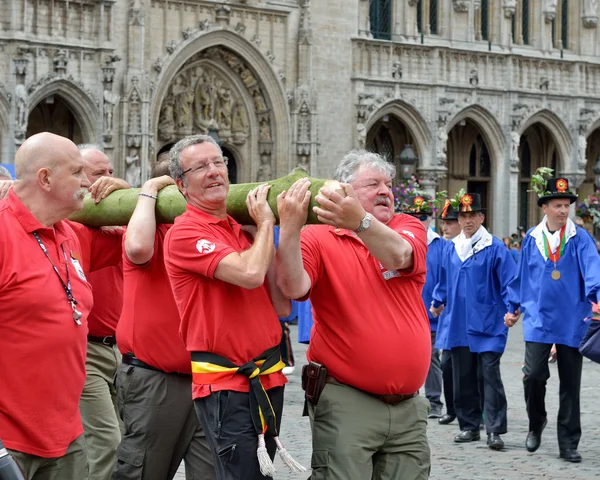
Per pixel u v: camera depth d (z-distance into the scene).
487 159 49.81
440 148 45.25
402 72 44.59
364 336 7.78
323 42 42.47
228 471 7.30
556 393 19.08
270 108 41.00
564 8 50.44
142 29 36.75
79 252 7.52
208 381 7.34
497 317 14.50
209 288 7.34
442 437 15.20
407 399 8.02
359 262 7.84
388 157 46.88
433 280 16.97
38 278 6.88
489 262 14.56
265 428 7.31
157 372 8.47
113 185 8.78
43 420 6.90
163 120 38.72
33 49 34.59
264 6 40.44
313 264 7.77
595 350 12.74
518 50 48.44
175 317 8.42
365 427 7.82
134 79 36.56
